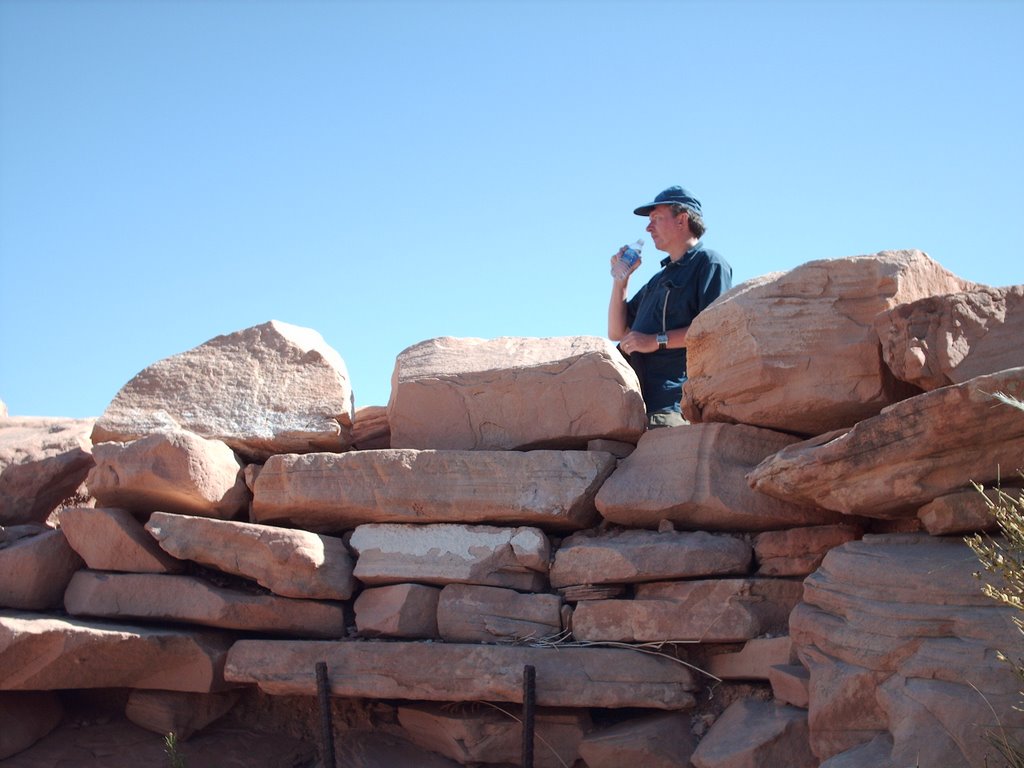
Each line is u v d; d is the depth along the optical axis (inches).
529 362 145.8
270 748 140.0
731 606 124.6
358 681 130.6
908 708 97.3
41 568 141.2
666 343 152.6
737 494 128.5
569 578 132.6
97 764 134.5
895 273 122.6
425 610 134.6
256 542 136.4
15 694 137.3
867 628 104.6
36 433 165.8
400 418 149.4
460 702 133.9
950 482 105.8
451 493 136.6
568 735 128.5
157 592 138.6
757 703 121.8
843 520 127.9
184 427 149.7
